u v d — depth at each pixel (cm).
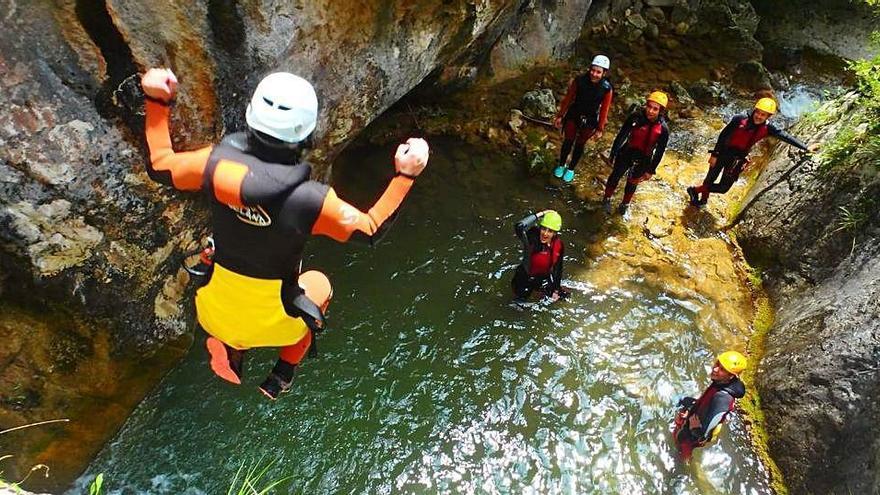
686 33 1085
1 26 354
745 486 545
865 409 507
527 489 526
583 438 560
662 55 1041
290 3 463
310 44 501
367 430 544
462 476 528
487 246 707
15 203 380
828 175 681
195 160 198
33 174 383
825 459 522
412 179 210
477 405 572
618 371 611
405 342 609
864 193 634
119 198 430
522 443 552
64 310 430
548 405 580
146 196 445
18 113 370
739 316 679
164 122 208
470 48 788
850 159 666
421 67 658
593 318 654
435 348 609
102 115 409
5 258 392
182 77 429
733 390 504
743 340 658
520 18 916
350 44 542
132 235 448
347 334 605
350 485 512
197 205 490
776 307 678
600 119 736
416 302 642
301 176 195
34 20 365
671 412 585
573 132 755
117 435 498
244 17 441
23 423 435
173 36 413
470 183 781
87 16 379
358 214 202
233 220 204
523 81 944
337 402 557
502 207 757
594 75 711
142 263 463
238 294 225
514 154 829
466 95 893
